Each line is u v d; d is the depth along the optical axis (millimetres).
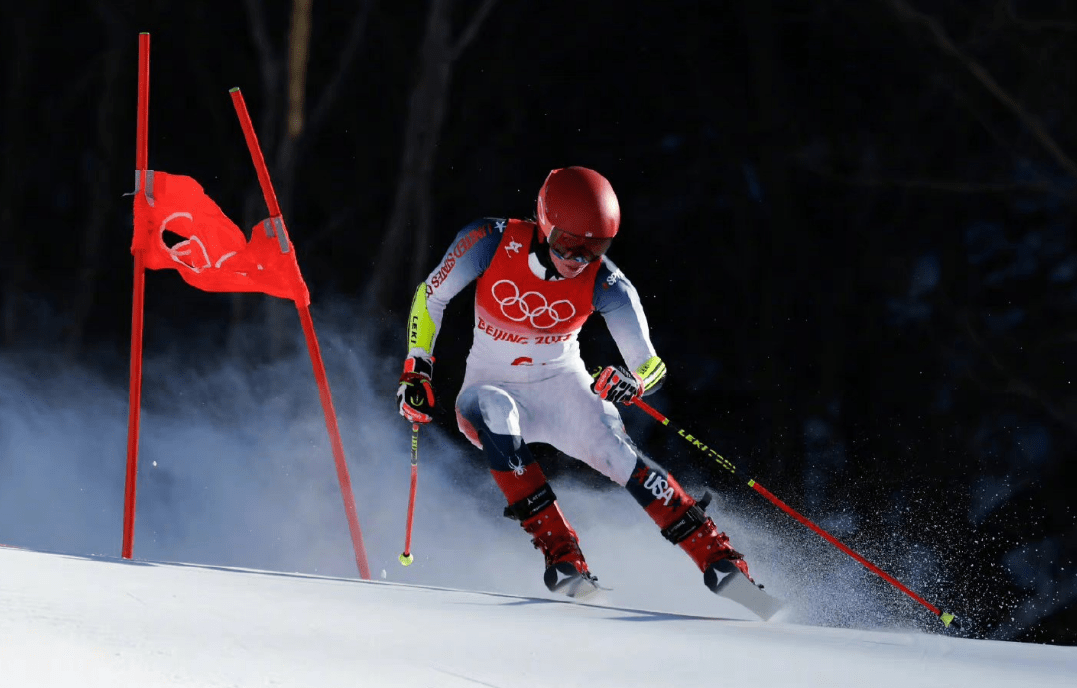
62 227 63594
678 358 59250
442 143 61750
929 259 57531
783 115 59156
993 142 57781
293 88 58750
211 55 63406
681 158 60969
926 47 57406
